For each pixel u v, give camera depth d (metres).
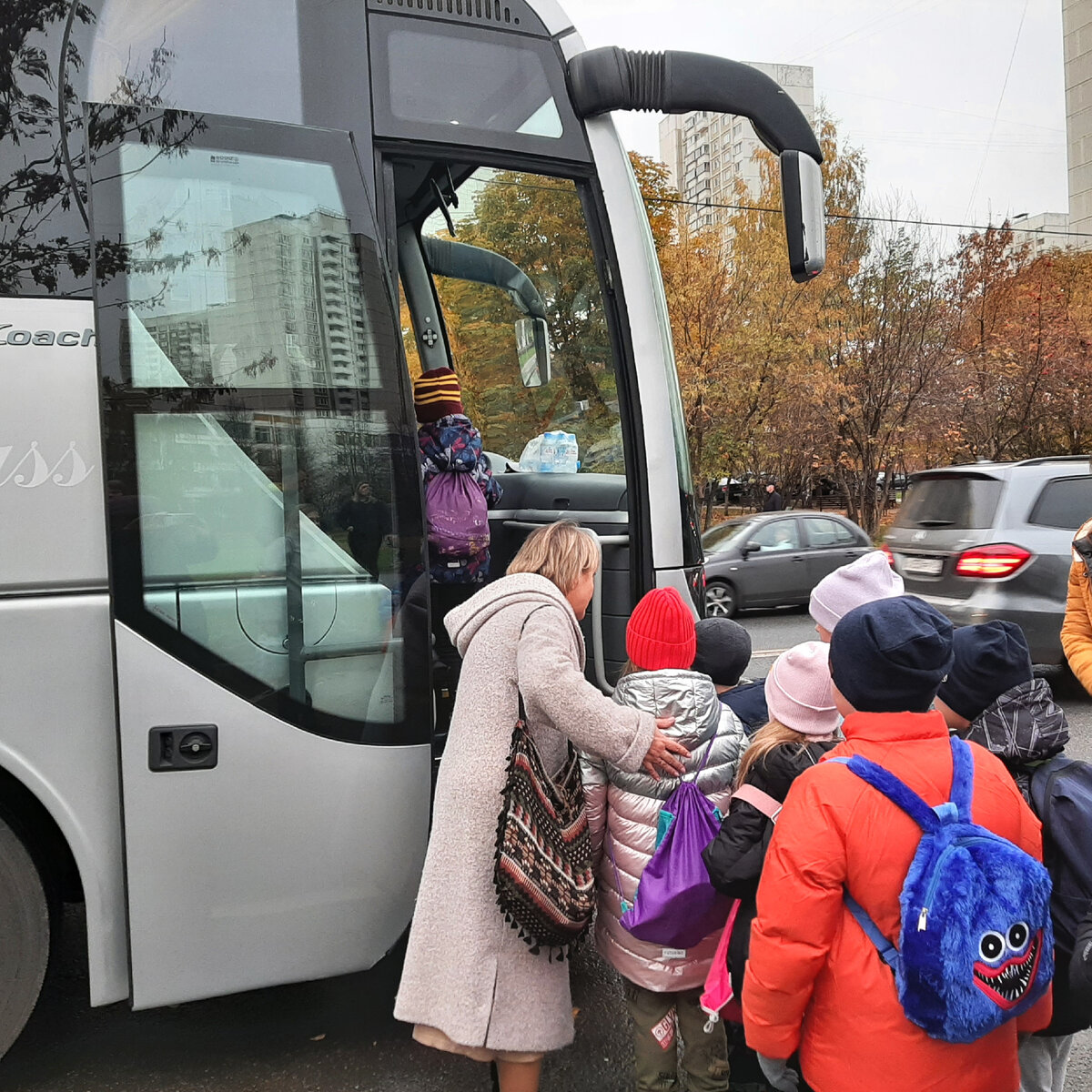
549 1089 2.86
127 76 2.68
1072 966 2.00
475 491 3.72
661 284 3.52
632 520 3.43
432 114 3.00
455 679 3.76
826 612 2.57
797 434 23.50
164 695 2.60
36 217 2.58
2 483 2.52
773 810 2.21
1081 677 3.44
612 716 2.33
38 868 2.76
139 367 2.62
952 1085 1.72
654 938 2.35
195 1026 3.17
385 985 3.44
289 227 2.79
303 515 2.78
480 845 2.40
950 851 1.68
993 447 25.58
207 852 2.66
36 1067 2.95
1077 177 79.25
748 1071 2.70
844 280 23.22
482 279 3.89
